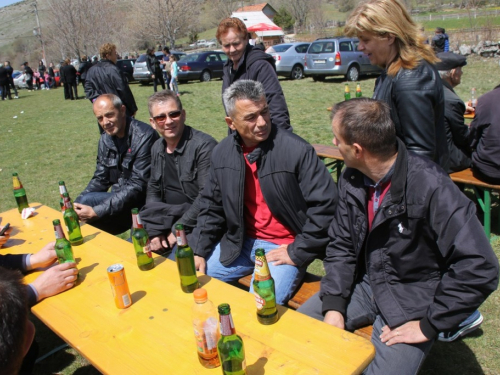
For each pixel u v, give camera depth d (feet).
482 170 11.93
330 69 46.88
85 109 47.42
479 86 35.37
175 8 127.75
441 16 104.42
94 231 9.75
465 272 5.68
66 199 9.34
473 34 57.11
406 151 6.31
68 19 126.41
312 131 26.96
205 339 5.08
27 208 11.30
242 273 9.22
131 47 159.94
